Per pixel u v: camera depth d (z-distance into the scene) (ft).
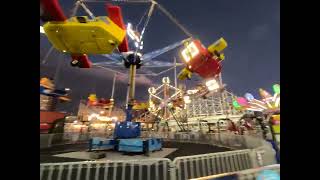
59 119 65.87
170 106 116.57
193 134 72.43
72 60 32.68
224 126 86.84
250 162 25.25
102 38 25.89
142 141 38.93
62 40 26.37
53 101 70.03
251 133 53.88
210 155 22.34
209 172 21.56
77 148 52.47
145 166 18.83
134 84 45.39
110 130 86.22
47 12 23.44
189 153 41.01
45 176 16.51
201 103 112.06
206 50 35.32
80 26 24.71
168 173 18.83
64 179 16.97
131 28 46.57
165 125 106.42
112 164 18.43
